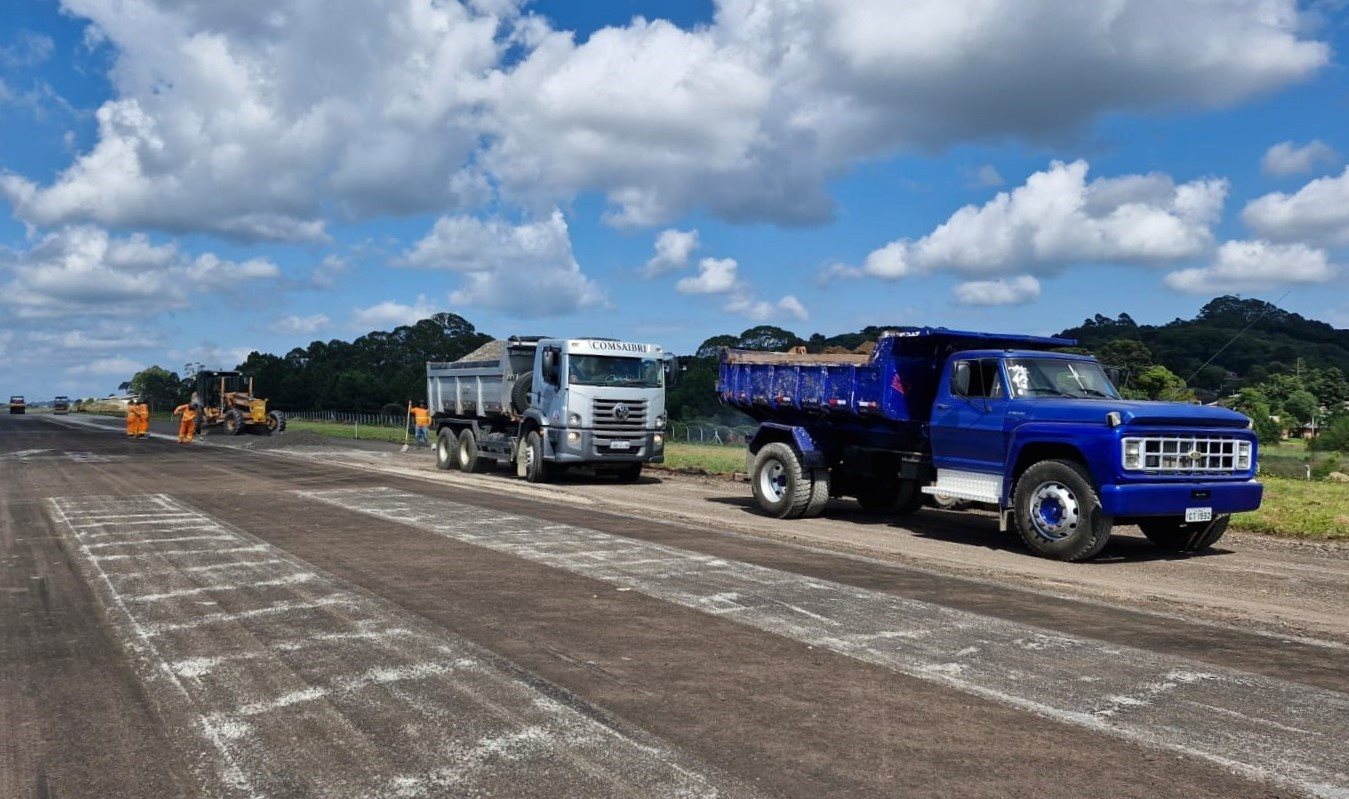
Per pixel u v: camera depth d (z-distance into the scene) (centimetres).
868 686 539
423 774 410
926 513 1507
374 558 960
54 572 891
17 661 589
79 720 482
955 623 701
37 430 4916
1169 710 506
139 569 899
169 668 570
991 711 499
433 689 527
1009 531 1297
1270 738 465
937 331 1262
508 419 2100
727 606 747
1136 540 1232
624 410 1912
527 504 1484
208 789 396
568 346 1884
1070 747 448
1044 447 1100
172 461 2491
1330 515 1327
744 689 530
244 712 491
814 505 1402
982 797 389
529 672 560
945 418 1221
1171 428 1044
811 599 779
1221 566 1023
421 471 2206
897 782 404
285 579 847
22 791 396
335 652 604
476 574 874
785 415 1477
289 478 1950
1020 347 1335
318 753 434
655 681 544
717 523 1294
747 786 398
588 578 859
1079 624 708
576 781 402
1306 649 646
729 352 1556
